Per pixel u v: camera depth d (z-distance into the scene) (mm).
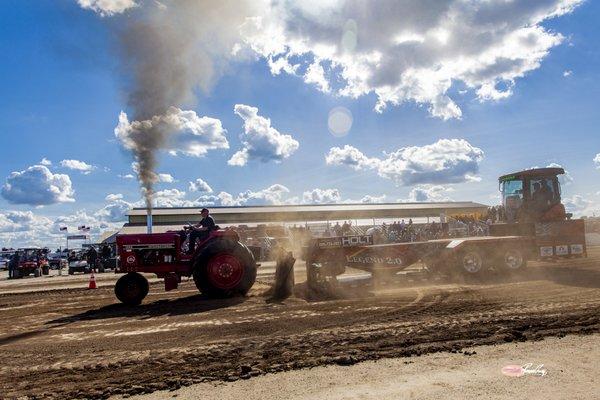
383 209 50750
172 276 10531
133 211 43156
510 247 12219
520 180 13336
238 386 4277
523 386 3979
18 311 9992
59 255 35562
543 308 7344
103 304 10477
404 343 5527
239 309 8562
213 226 10734
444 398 3770
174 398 4066
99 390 4371
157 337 6516
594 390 3850
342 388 4094
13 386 4637
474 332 5922
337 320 7105
